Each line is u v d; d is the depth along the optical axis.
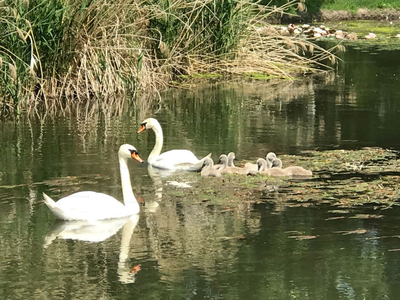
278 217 9.63
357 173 11.61
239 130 15.21
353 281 7.79
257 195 10.56
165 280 7.80
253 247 8.69
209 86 21.05
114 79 19.36
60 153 13.15
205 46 22.36
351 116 16.61
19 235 9.06
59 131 15.09
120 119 16.44
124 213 9.75
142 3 20.20
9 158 12.78
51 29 17.86
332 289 7.59
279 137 14.50
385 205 10.09
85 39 18.91
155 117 16.70
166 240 8.89
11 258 8.36
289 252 8.52
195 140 14.27
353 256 8.42
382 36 31.34
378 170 11.78
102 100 18.75
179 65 21.84
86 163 12.44
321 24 35.25
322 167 12.01
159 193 10.74
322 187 10.88
